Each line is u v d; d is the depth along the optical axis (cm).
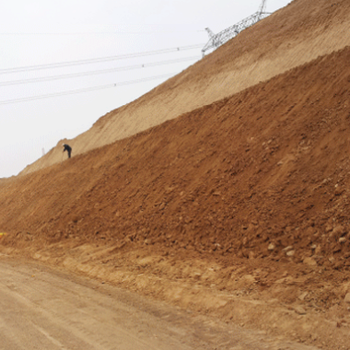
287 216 816
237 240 877
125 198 1488
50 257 1335
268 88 1423
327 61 1248
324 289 578
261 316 561
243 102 1486
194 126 1648
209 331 546
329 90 1098
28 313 671
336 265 636
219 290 701
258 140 1144
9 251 1697
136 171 1666
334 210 738
